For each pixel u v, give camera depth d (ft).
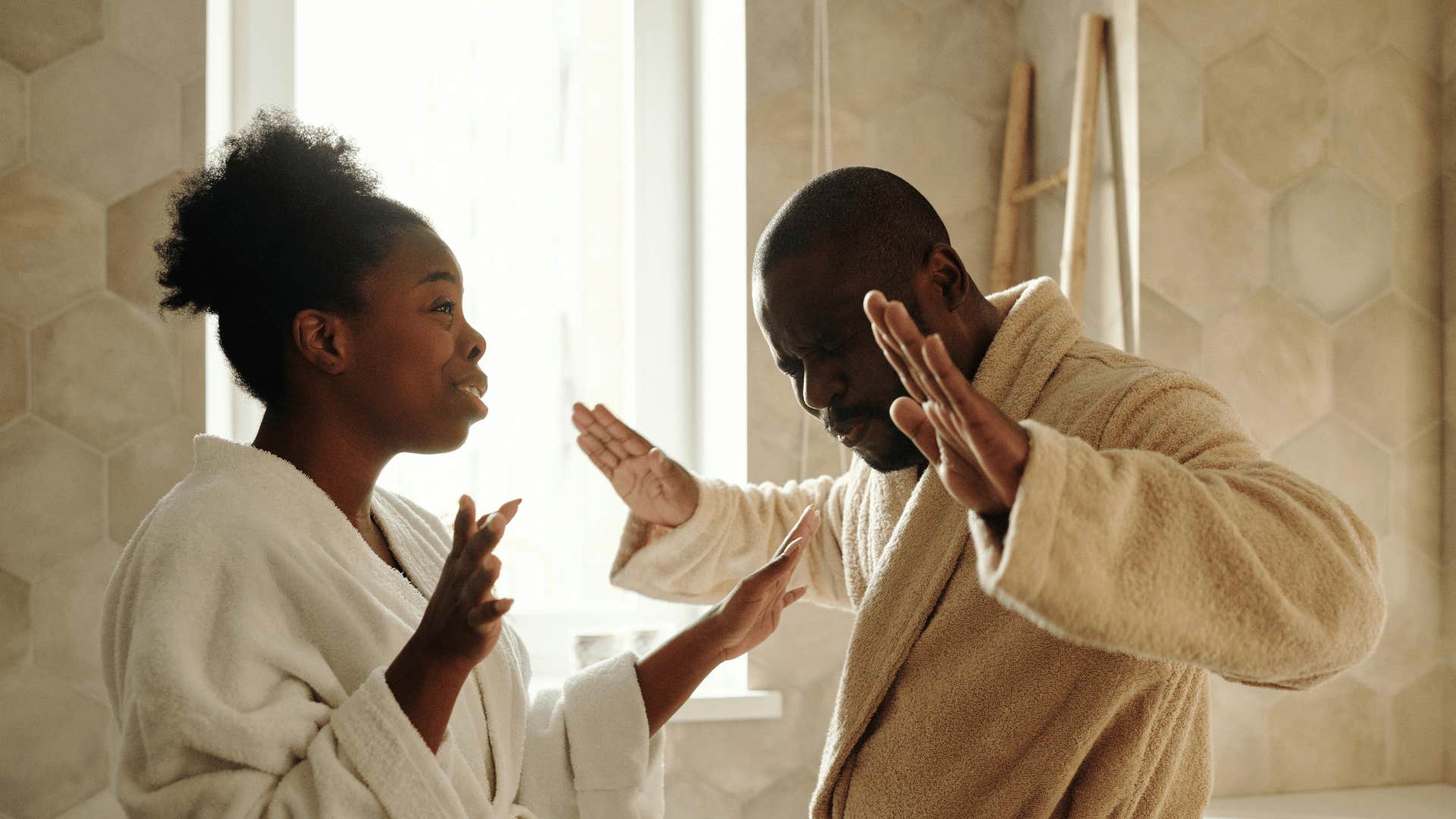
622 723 3.05
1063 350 3.02
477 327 6.10
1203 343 4.81
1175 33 4.85
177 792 2.16
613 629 5.93
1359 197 4.93
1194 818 2.92
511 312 6.14
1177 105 4.84
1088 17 5.05
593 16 6.27
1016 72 5.78
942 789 2.78
